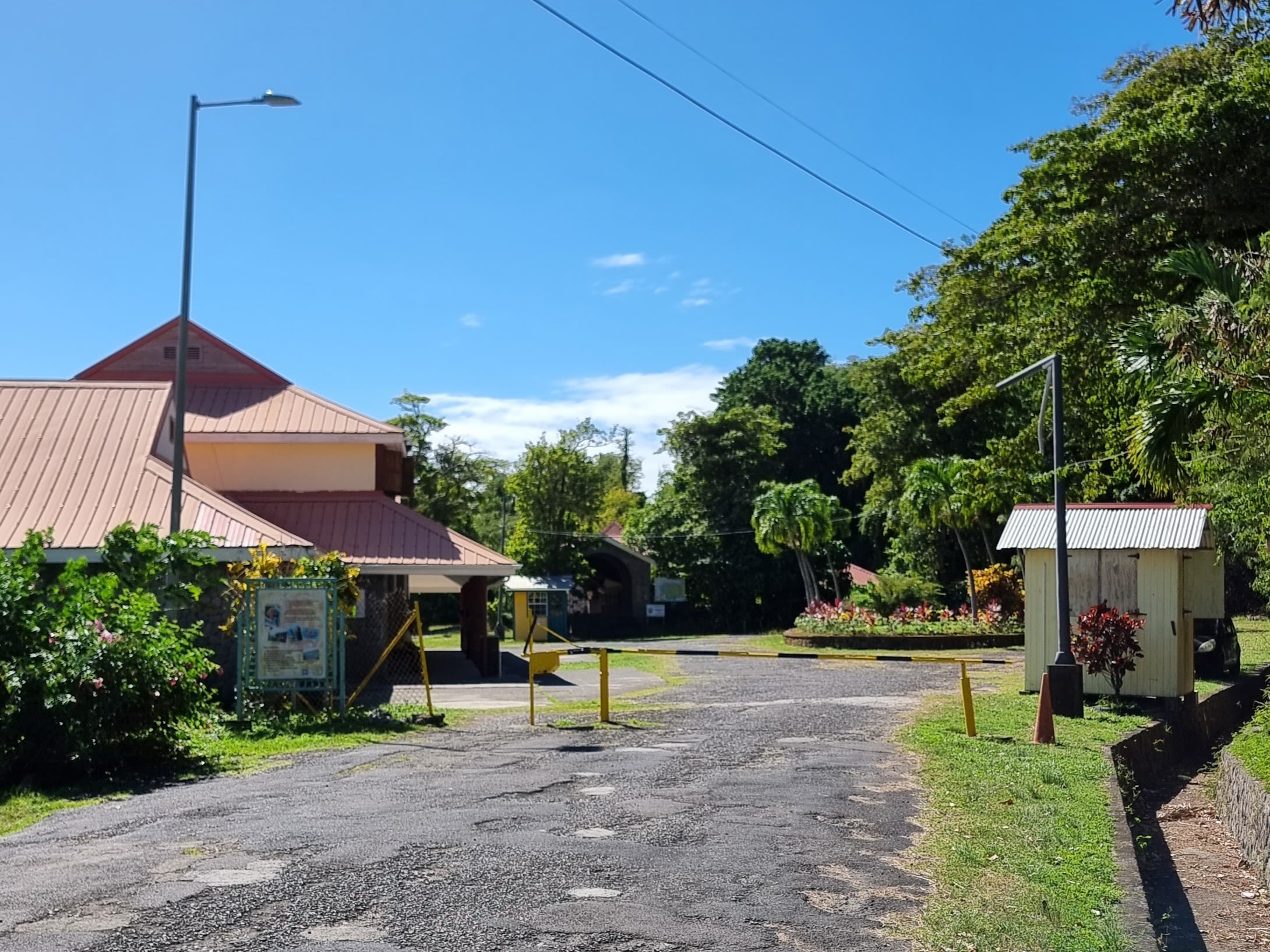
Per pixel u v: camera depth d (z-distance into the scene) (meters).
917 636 36.25
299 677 14.96
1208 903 9.43
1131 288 21.61
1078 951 5.84
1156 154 20.44
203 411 27.61
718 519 58.41
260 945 5.39
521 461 58.91
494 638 26.50
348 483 27.02
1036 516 18.98
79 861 7.09
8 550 18.08
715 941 5.73
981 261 26.58
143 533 14.75
